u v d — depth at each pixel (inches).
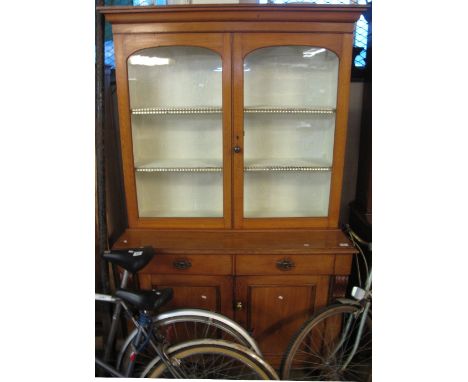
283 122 67.9
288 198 70.8
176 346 51.5
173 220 64.1
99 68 61.7
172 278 59.7
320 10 52.9
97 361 53.3
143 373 52.2
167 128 68.9
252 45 55.6
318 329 62.4
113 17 54.2
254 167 63.1
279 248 57.8
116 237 76.2
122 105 58.9
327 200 64.7
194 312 54.1
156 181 70.4
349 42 55.6
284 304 61.3
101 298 53.2
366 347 64.9
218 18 54.0
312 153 69.6
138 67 61.4
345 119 58.7
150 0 69.7
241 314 61.7
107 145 70.9
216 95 66.9
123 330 67.9
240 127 58.8
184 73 65.9
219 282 59.8
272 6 52.5
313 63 64.4
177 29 54.9
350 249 57.4
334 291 60.2
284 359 57.9
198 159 69.7
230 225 63.8
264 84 66.0
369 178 70.0
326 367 63.7
